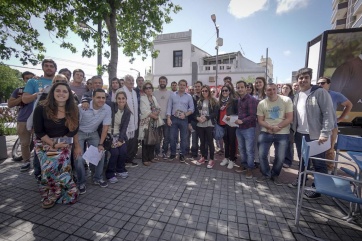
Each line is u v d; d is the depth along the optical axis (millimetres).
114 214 2639
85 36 6441
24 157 4016
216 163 4902
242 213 2727
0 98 28875
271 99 3680
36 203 2852
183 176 4000
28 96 3439
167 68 20734
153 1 6809
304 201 3070
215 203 2973
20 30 7410
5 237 2158
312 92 3256
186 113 4828
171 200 3037
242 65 22266
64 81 2906
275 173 3701
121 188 3410
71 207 2779
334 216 2670
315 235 2307
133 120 4340
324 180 2609
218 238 2229
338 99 3971
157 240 2182
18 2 6031
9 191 3191
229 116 4285
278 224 2500
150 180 3773
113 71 6480
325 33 5688
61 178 2779
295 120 3625
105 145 3436
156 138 4516
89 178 3814
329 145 3016
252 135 3902
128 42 8414
